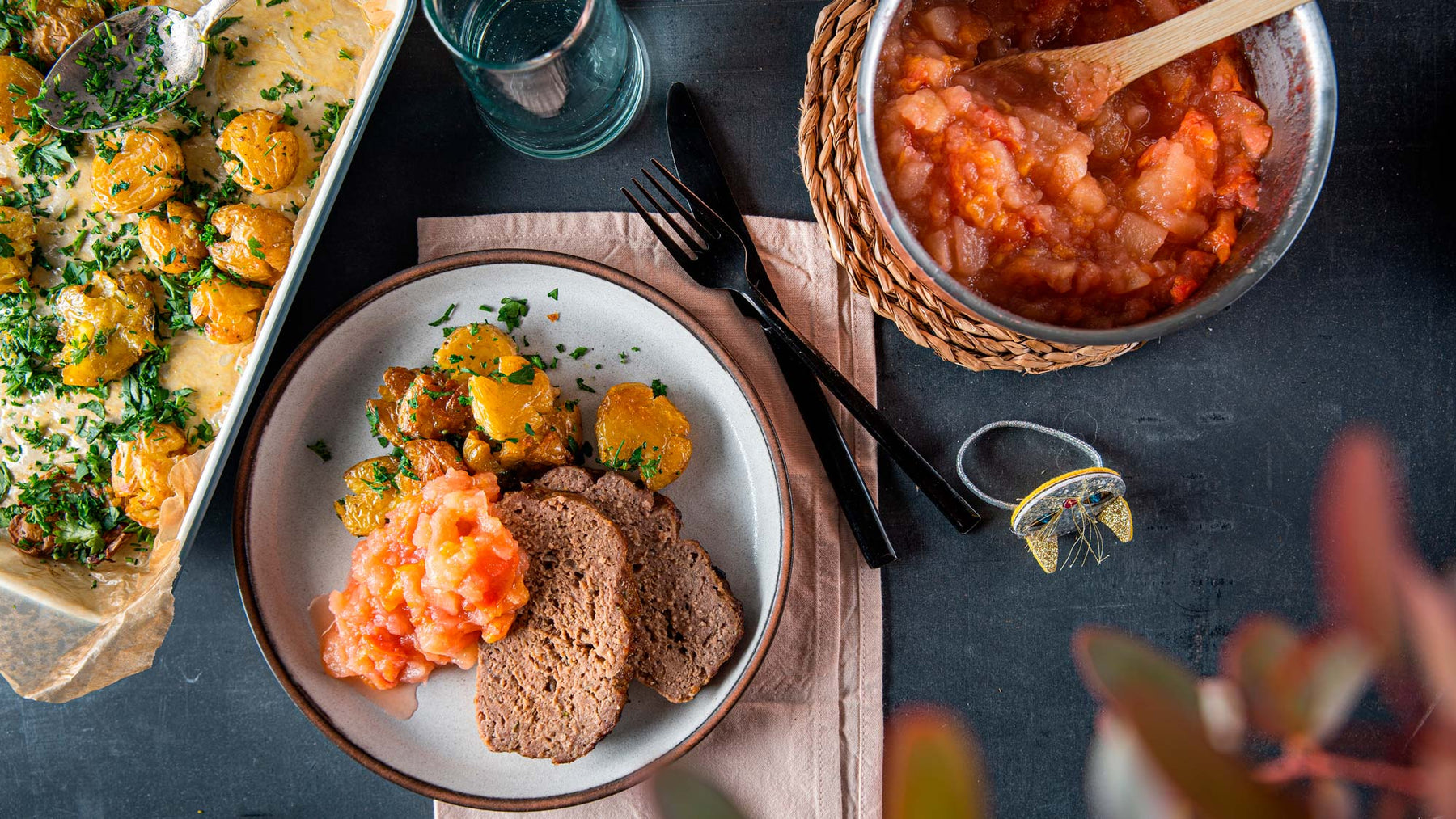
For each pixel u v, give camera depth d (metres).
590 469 0.73
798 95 0.75
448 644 0.69
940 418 0.75
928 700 0.74
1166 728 0.24
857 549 0.74
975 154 0.63
